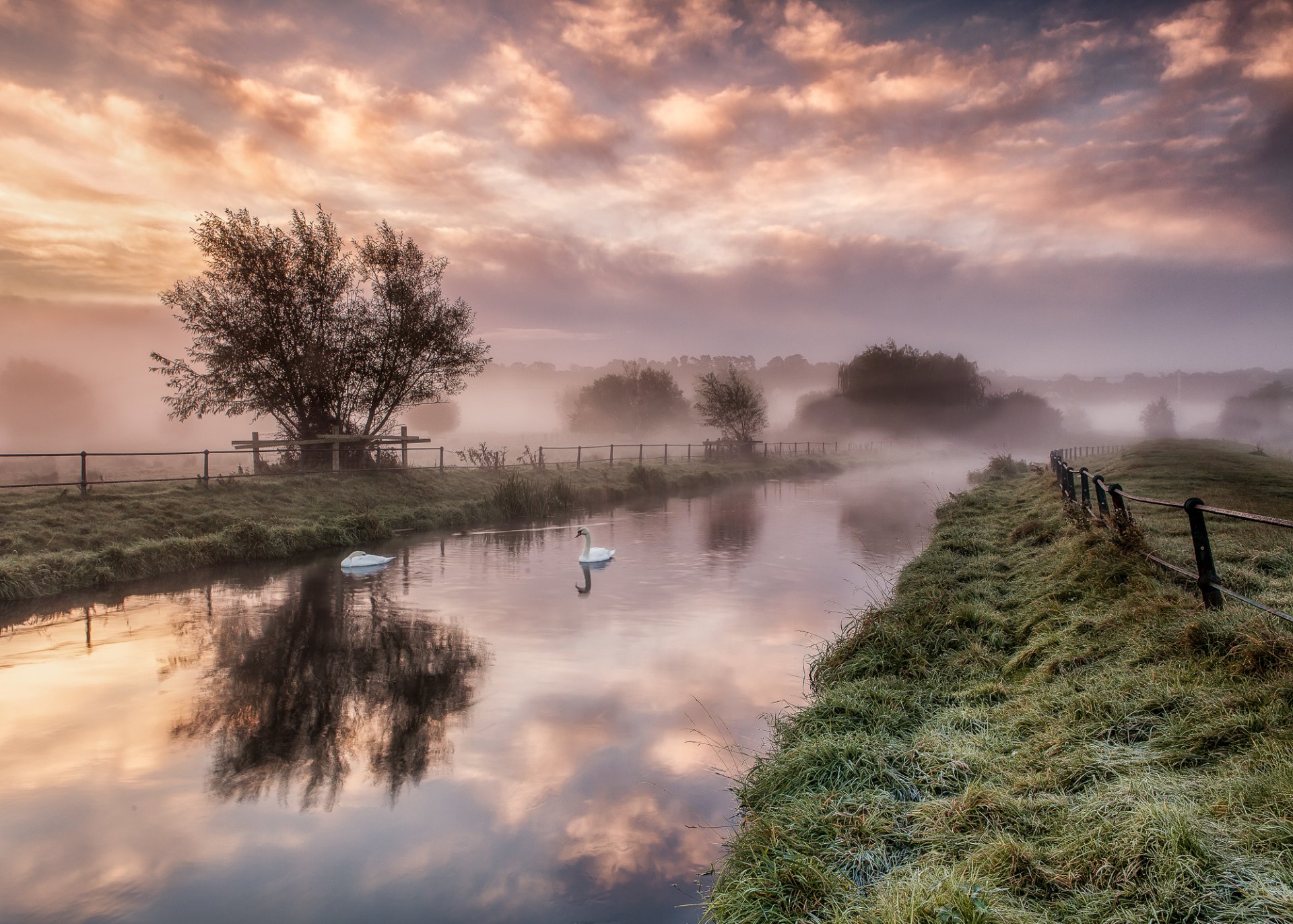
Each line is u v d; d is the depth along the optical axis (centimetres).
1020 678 685
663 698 832
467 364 2809
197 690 866
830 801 488
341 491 2281
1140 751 472
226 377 2391
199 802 610
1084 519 1162
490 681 893
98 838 554
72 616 1197
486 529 2227
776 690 851
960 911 337
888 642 812
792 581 1463
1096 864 365
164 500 1859
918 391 8862
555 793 622
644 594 1354
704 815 587
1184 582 772
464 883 498
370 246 2625
